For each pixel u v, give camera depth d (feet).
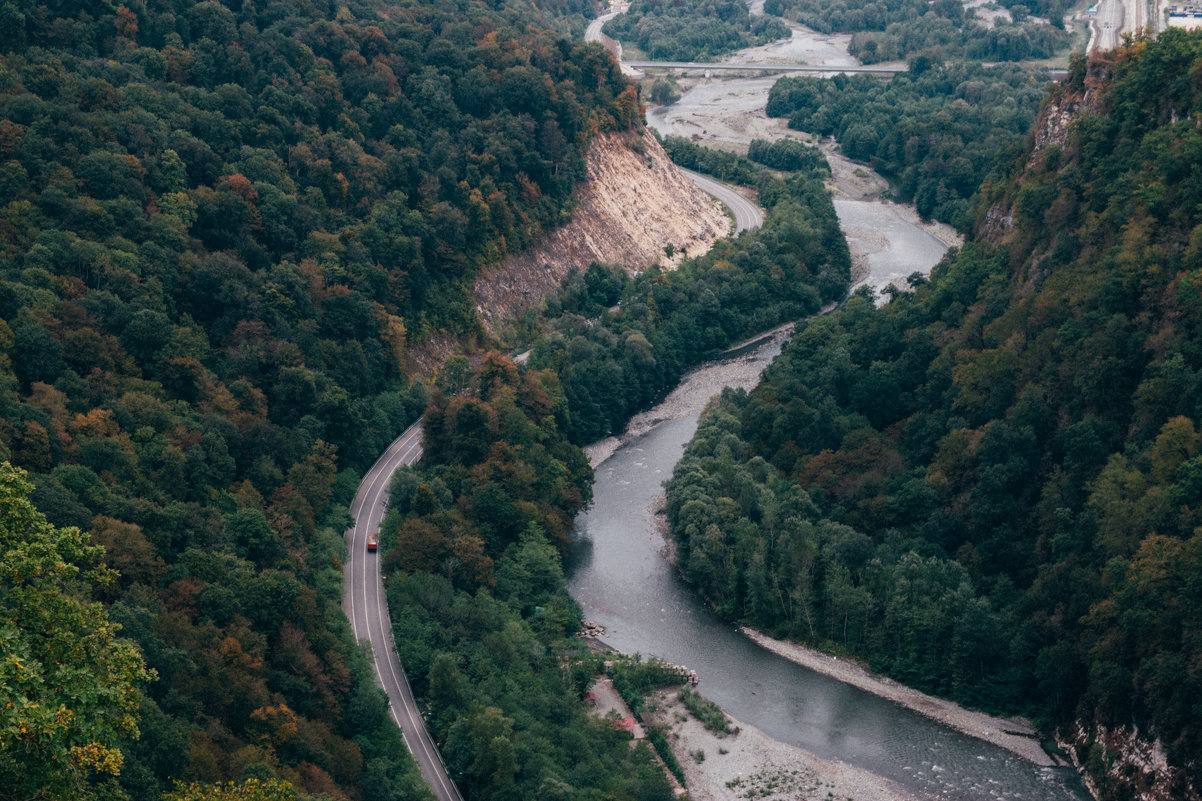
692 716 518.37
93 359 555.69
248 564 479.82
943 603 525.75
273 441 598.75
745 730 508.94
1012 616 515.50
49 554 226.38
